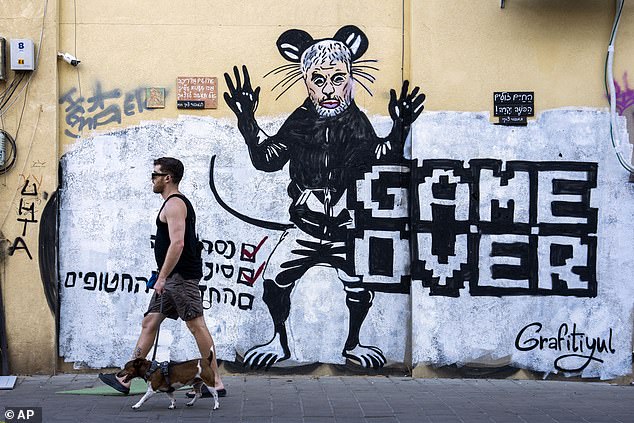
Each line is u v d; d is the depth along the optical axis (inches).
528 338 320.5
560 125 321.1
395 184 323.6
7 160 313.0
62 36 318.3
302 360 322.3
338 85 323.3
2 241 313.1
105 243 319.0
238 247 321.7
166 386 264.2
